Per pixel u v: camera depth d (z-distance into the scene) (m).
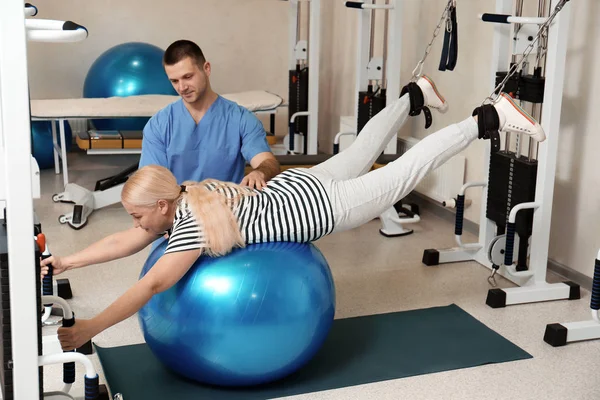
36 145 5.81
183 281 2.45
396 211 4.67
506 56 3.67
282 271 2.44
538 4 3.62
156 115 3.07
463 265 4.04
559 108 3.38
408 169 2.84
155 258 2.58
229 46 6.81
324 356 2.93
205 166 3.11
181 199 2.49
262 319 2.40
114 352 2.92
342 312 3.37
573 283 3.61
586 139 3.67
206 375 2.54
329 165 2.97
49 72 6.39
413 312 3.39
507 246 3.51
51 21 1.88
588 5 3.58
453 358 2.93
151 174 2.43
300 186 2.64
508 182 3.66
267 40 6.89
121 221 4.72
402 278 3.83
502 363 2.91
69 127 6.10
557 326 3.08
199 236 2.39
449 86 4.79
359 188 2.73
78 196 4.80
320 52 6.68
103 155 6.53
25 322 1.97
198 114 3.04
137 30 6.53
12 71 1.81
